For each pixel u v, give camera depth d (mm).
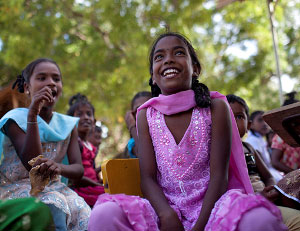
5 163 3008
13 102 3512
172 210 2135
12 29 10445
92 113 5086
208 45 12375
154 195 2244
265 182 3654
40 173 2486
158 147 2459
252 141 5688
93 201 4012
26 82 3279
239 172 2441
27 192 2783
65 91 10805
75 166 3113
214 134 2391
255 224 1791
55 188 2906
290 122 2459
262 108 13641
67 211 2695
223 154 2338
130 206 1976
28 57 10227
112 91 10961
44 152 3074
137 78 10625
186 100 2494
